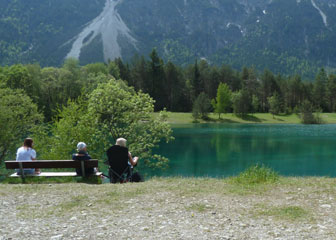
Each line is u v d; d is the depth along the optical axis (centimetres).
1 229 611
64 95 7412
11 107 2628
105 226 628
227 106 11619
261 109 13538
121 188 938
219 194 869
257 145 4906
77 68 8719
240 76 14438
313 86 13800
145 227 621
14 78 6228
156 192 888
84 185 998
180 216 688
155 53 12075
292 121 11056
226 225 631
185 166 3241
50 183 1092
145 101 2434
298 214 690
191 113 11744
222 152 4206
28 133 3062
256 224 635
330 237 563
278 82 13975
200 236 573
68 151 2306
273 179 1068
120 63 12488
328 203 775
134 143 2306
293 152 4238
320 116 11556
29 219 675
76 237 570
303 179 1121
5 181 1133
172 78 12562
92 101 2362
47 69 8169
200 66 14612
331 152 4244
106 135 2377
